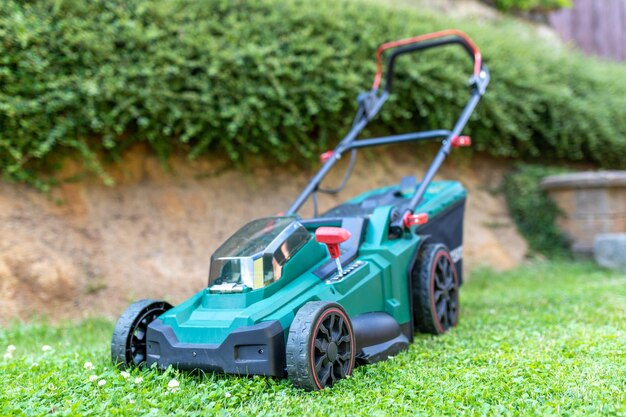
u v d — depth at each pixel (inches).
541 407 57.5
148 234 118.6
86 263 111.3
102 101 111.3
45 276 106.7
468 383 63.5
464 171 164.1
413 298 85.0
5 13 106.2
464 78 146.4
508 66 162.9
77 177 116.0
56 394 63.6
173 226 121.3
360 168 145.6
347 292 72.7
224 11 126.7
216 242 123.0
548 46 193.8
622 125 182.2
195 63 116.9
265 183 133.1
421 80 139.3
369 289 75.9
